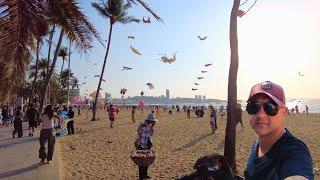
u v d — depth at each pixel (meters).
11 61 6.52
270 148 1.73
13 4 6.34
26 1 6.43
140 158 7.08
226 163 2.88
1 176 7.16
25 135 16.14
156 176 8.00
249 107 1.81
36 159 9.27
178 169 8.78
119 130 20.84
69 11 7.55
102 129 21.77
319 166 8.84
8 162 8.80
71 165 9.41
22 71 6.89
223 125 25.39
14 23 6.41
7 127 22.41
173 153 11.59
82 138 16.16
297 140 1.67
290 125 24.66
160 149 12.57
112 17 30.23
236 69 7.61
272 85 1.80
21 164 8.52
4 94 7.65
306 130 20.03
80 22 7.84
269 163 1.69
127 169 8.86
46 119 8.67
